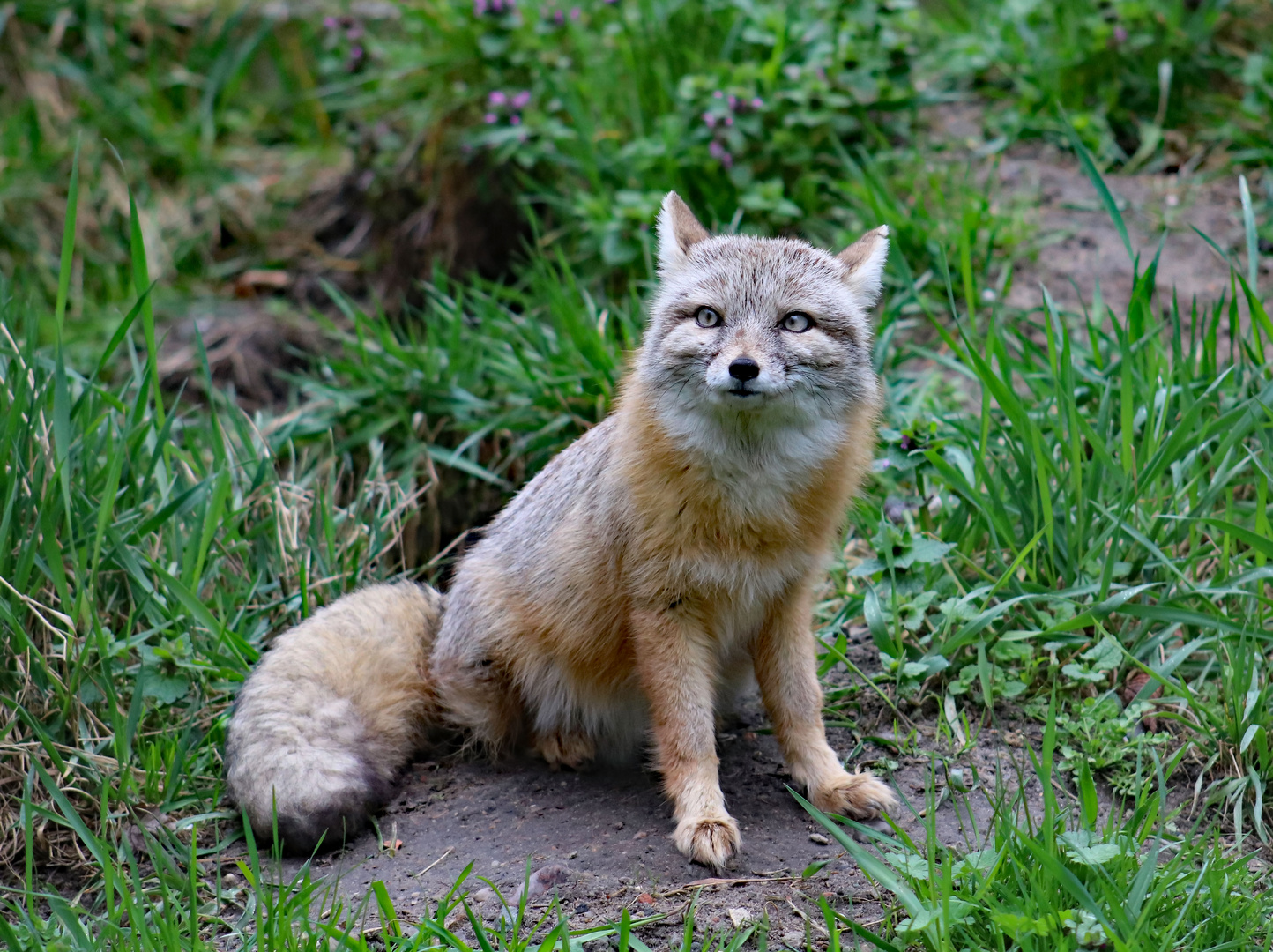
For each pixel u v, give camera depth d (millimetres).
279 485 8414
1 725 6562
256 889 5328
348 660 6770
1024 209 11172
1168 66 11930
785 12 11977
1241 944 4695
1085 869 4953
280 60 15797
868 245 6645
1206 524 7145
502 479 10188
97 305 13336
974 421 8414
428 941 5172
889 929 5055
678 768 6098
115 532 7059
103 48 14914
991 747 6520
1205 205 11078
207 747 6898
